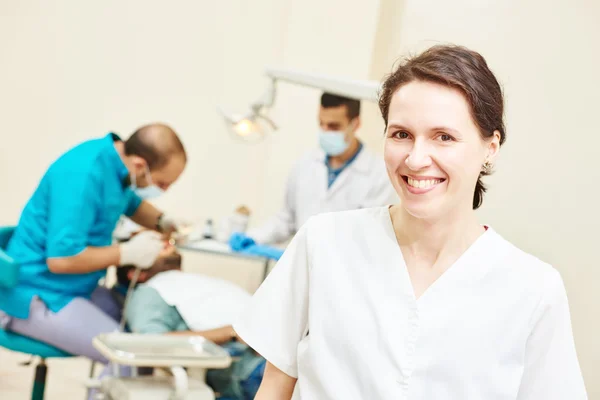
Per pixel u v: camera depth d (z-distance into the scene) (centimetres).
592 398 226
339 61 373
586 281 230
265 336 115
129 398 183
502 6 260
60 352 236
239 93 404
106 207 249
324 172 332
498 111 98
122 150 251
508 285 103
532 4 251
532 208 243
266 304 116
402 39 300
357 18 367
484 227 110
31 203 246
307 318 115
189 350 187
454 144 95
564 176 237
